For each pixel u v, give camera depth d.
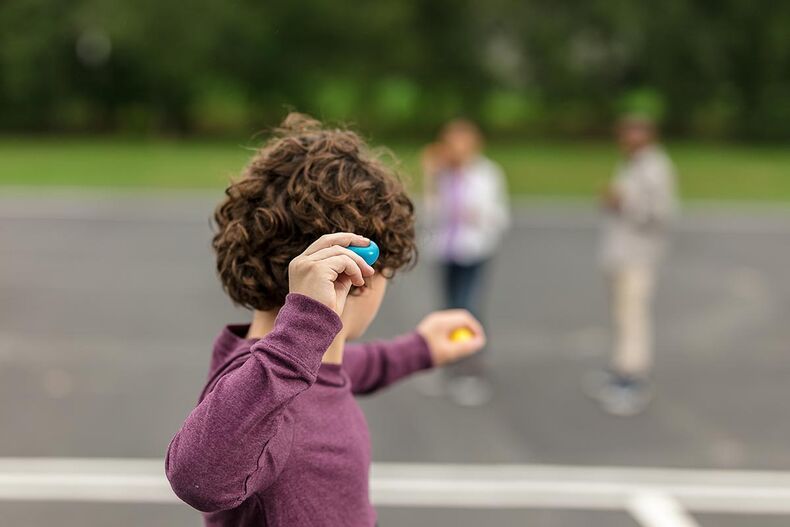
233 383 1.32
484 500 4.61
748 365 7.52
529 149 31.88
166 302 9.48
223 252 1.58
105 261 11.73
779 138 35.97
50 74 34.09
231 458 1.30
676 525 4.37
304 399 1.50
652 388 6.80
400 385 6.69
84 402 6.16
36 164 23.12
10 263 11.43
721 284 11.08
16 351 7.48
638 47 35.72
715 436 5.74
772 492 4.79
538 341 8.24
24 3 33.59
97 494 4.59
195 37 34.34
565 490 4.77
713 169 24.92
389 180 1.62
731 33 35.62
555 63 36.09
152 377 6.82
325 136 1.65
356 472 1.52
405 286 10.30
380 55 36.03
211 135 36.06
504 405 6.31
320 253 1.37
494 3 35.84
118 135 35.44
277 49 35.75
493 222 6.37
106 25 33.31
